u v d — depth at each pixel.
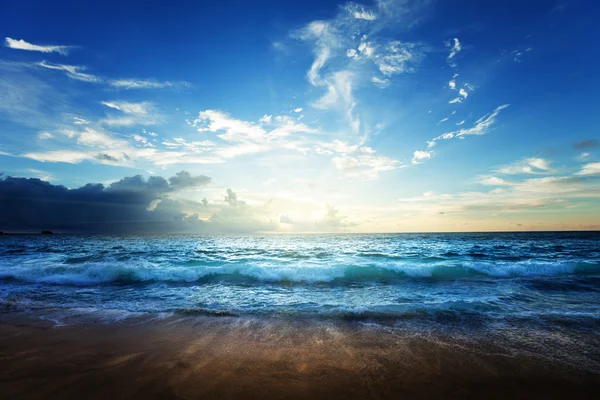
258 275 11.19
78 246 32.81
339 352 4.23
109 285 9.83
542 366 3.77
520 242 39.94
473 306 6.72
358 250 26.45
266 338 4.79
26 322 5.59
